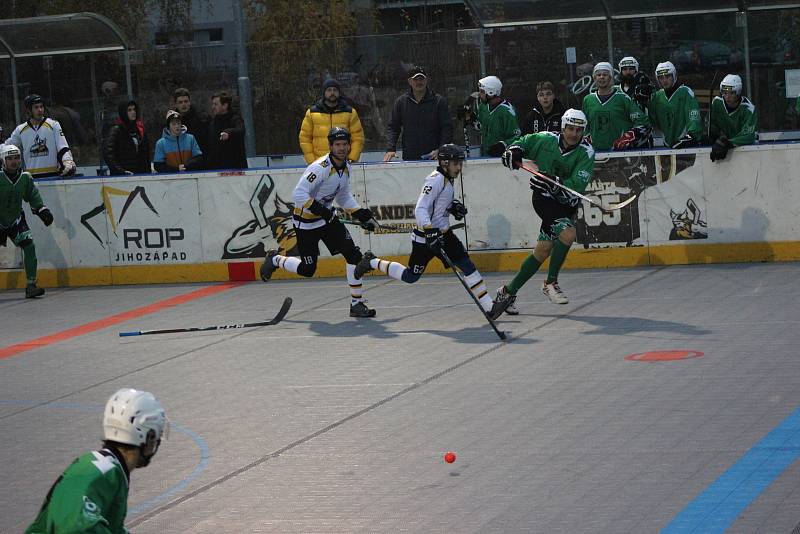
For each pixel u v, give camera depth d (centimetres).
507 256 2744
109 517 873
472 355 1966
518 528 1207
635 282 2498
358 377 1875
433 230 2139
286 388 1839
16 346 2303
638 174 2664
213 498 1367
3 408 1847
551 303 2355
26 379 2028
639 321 2127
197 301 2645
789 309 2128
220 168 2975
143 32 4481
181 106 3017
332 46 3506
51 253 2970
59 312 2633
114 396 898
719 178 2625
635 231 2684
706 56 3159
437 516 1259
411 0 4606
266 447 1548
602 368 1816
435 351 2012
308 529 1252
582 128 2177
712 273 2533
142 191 2898
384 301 2500
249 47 3588
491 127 2756
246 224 2859
